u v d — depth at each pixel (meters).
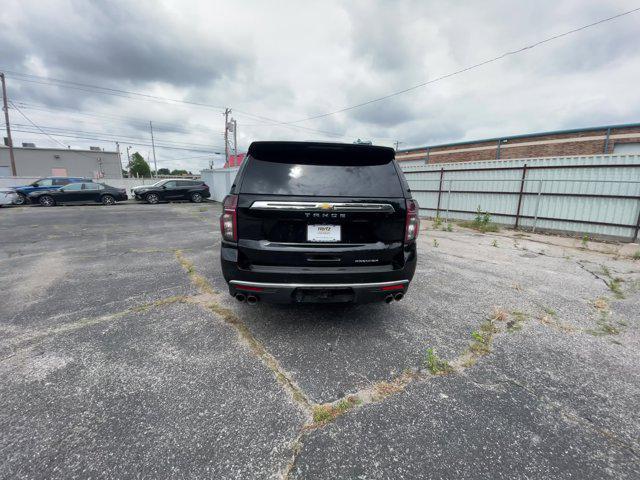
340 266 2.44
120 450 1.53
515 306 3.34
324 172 2.49
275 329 2.75
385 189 2.52
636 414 1.82
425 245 6.52
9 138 24.39
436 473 1.43
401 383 2.06
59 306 3.21
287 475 1.42
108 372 2.13
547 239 7.57
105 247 6.09
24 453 1.50
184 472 1.42
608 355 2.43
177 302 3.32
